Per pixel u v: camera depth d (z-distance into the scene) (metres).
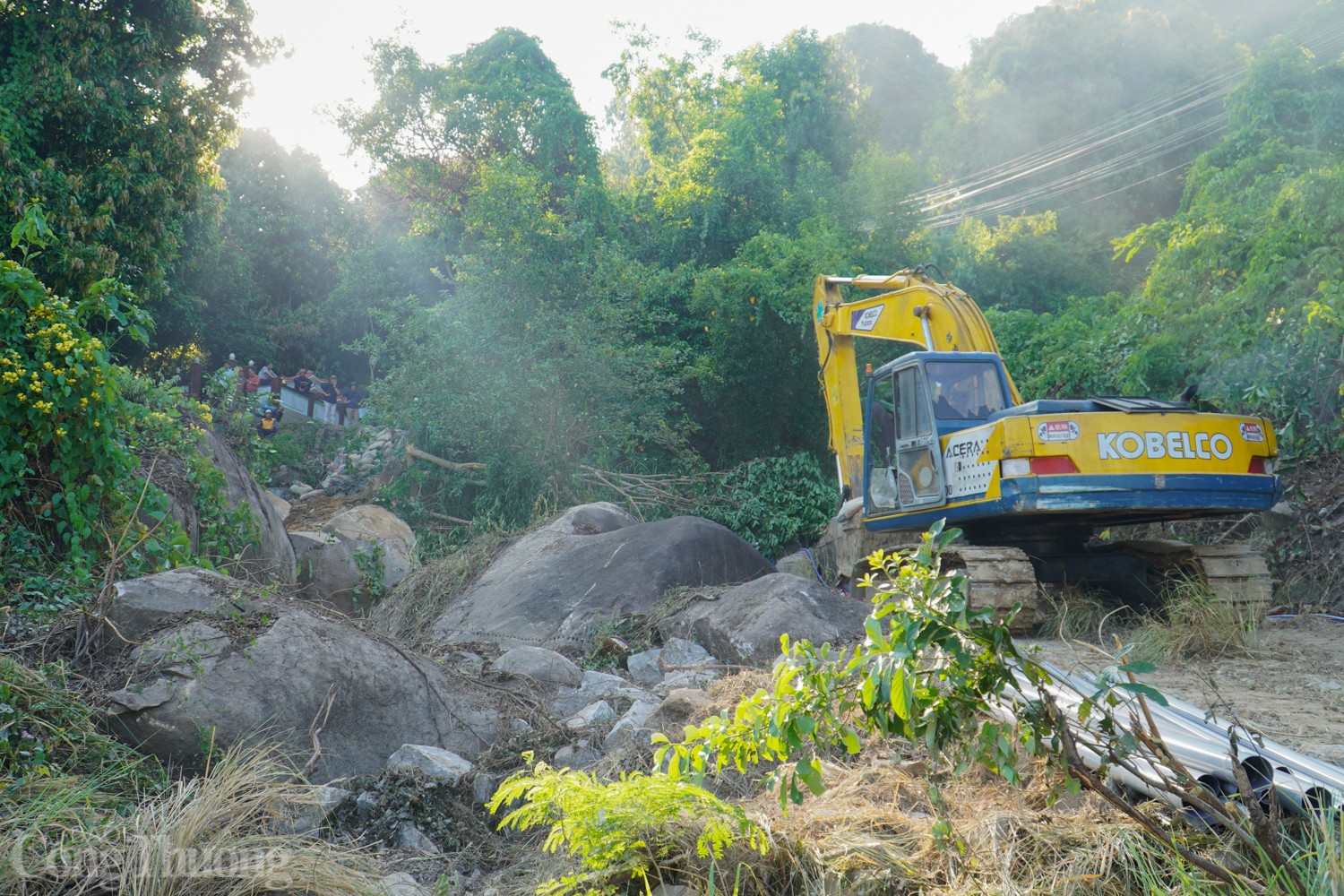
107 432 7.24
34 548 6.79
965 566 8.68
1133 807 2.98
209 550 8.88
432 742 5.36
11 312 7.00
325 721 4.96
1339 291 11.31
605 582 9.83
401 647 5.83
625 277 18.30
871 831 3.50
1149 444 8.31
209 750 4.55
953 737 3.19
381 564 12.52
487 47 27.69
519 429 16.64
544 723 5.78
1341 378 11.20
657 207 25.20
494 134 25.44
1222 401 12.32
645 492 17.06
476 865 4.21
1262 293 12.68
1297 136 21.50
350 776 4.91
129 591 5.18
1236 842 2.96
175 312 29.14
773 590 8.26
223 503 9.27
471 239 19.28
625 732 5.24
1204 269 14.30
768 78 33.25
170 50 17.77
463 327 16.67
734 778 4.41
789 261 19.72
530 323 16.52
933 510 9.53
